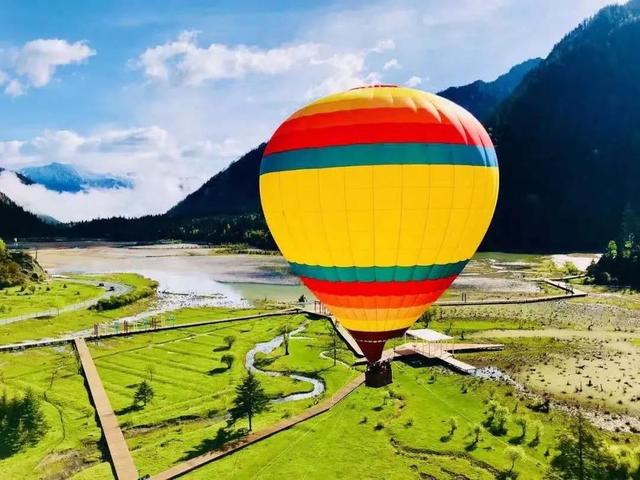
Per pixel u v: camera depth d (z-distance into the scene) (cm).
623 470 3531
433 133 2516
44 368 6225
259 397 4525
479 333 7669
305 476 3772
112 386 5534
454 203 2566
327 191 2538
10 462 4025
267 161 2811
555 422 4647
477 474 3784
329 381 5638
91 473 3859
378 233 2548
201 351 6862
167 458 4025
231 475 3791
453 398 5156
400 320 2830
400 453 4078
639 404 5066
